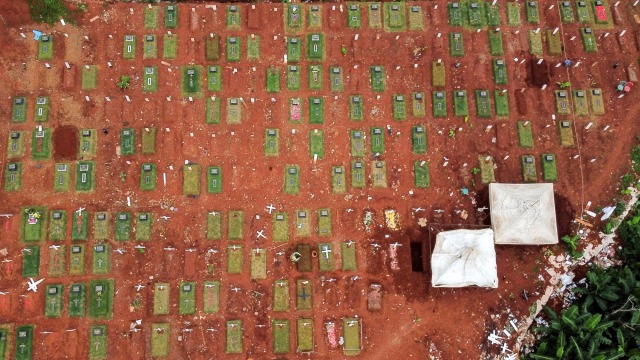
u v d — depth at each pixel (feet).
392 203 84.53
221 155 85.05
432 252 79.10
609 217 84.84
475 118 88.02
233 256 81.61
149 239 81.82
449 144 86.94
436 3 92.53
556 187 85.81
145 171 83.51
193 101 86.58
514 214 79.51
